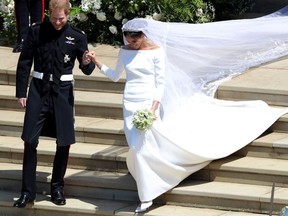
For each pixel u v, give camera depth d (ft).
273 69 62.95
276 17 65.82
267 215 51.49
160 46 53.01
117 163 56.03
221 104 56.85
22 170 55.06
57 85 52.49
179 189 52.95
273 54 61.77
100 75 62.39
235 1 75.20
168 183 52.42
